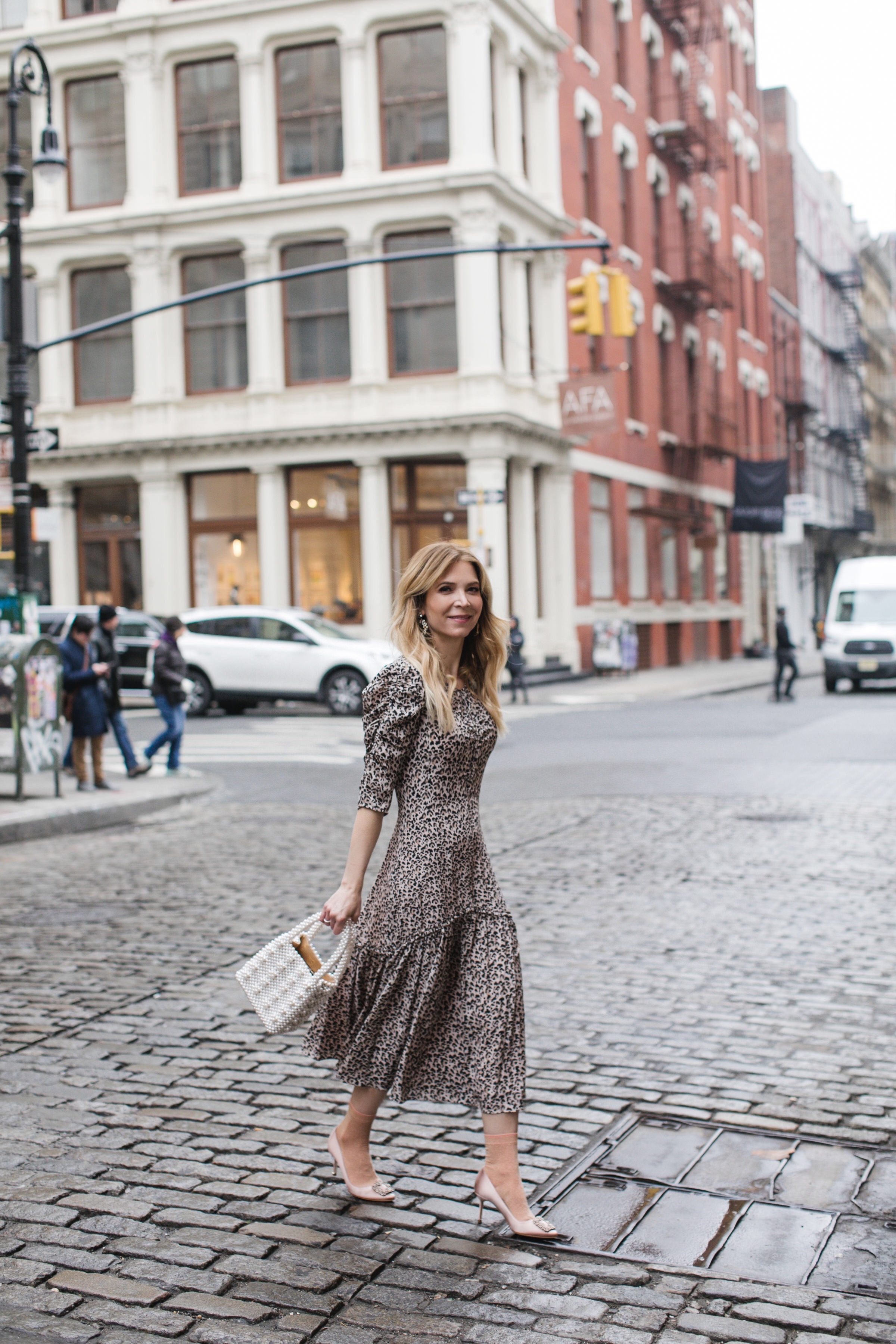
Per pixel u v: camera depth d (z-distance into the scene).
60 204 30.92
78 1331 3.08
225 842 10.65
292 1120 4.49
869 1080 4.78
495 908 3.57
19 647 12.27
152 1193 3.87
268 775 15.44
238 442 29.44
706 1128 4.34
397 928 3.51
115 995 6.06
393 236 29.09
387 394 29.05
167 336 30.38
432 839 3.52
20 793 12.31
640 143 38.00
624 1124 4.38
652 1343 3.00
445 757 3.52
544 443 30.81
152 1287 3.29
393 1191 3.85
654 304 38.78
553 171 31.45
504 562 28.34
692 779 13.78
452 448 28.39
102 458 30.64
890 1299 3.20
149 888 8.70
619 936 7.01
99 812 11.90
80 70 30.75
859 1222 3.63
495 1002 3.50
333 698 23.55
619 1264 3.39
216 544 30.45
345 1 28.70
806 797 12.18
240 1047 5.29
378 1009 3.54
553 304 31.52
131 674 24.36
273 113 29.55
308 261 29.62
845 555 69.50
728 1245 3.50
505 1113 3.51
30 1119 4.50
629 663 33.50
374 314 28.97
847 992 5.90
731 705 24.28
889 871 8.70
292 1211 3.74
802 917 7.38
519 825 11.04
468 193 28.12
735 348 47.56
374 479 28.91
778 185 57.59
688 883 8.42
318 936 7.22
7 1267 3.41
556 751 16.94
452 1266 3.39
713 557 44.81
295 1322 3.12
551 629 32.03
